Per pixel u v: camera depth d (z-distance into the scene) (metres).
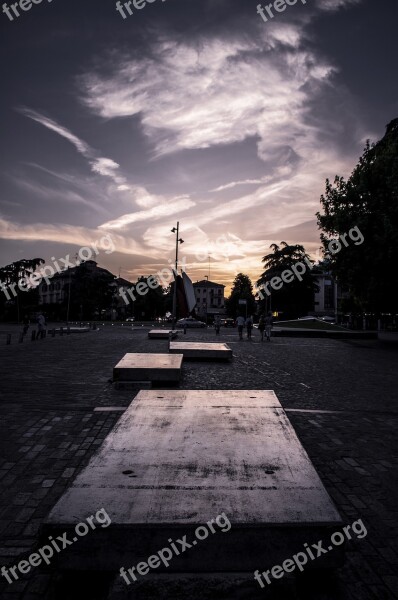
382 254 22.41
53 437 5.64
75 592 2.46
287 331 32.12
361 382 10.78
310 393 9.12
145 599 2.15
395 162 22.78
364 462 4.92
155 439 3.57
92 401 7.80
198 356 14.37
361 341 28.45
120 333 35.78
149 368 9.27
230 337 30.77
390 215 22.75
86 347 19.88
